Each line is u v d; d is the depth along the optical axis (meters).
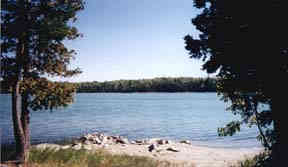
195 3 11.88
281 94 10.32
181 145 29.03
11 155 14.04
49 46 14.53
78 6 14.84
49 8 14.17
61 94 14.38
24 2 13.80
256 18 10.12
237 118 66.06
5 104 129.38
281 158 10.34
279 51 10.14
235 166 16.77
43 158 14.82
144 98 196.12
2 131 40.78
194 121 60.59
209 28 11.25
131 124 55.12
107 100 168.50
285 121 10.31
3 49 13.77
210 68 11.25
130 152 23.73
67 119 64.00
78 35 15.14
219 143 34.62
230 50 10.70
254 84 10.82
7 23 13.39
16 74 13.90
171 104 122.81
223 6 10.75
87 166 14.41
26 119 14.52
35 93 14.10
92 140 29.70
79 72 15.26
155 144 28.66
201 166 18.61
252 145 32.88
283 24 9.80
